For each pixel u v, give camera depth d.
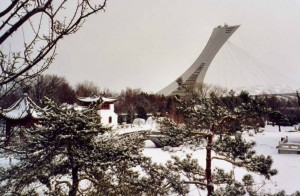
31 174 13.88
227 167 34.00
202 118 16.48
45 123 15.47
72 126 15.00
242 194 13.47
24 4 4.56
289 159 42.94
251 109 15.74
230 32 196.62
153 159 42.62
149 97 118.88
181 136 16.52
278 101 96.12
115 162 16.12
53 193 15.56
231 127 16.84
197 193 23.91
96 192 15.36
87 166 16.22
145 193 16.69
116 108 112.69
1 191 11.92
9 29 4.46
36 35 4.76
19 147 13.00
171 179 16.06
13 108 28.84
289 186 29.06
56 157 16.67
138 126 65.75
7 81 4.82
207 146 16.47
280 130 81.06
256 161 15.65
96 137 17.56
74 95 108.69
